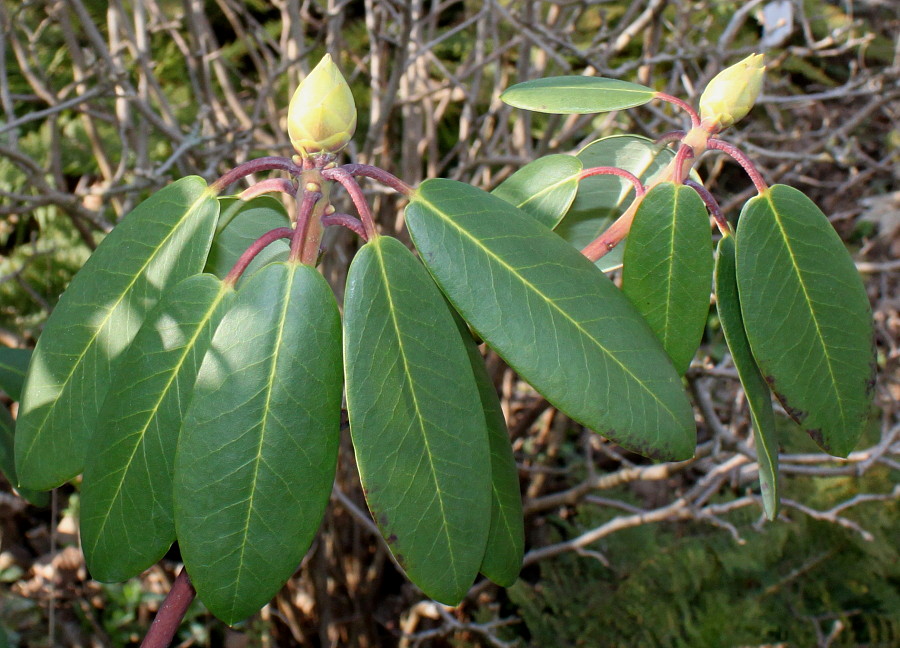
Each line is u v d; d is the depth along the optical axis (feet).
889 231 4.00
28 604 3.80
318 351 1.00
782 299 1.13
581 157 1.46
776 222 1.14
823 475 2.72
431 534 1.01
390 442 1.00
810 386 1.13
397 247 1.04
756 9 3.44
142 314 1.11
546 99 1.22
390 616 4.26
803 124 4.76
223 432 0.98
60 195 2.69
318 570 3.63
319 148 1.05
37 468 1.12
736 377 2.55
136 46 3.12
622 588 3.60
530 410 3.48
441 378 1.02
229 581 0.99
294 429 0.99
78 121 4.71
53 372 1.12
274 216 1.26
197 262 1.11
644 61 2.91
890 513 3.91
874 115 4.81
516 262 1.05
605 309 1.06
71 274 4.56
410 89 3.64
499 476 1.18
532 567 4.49
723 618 3.43
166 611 1.10
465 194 1.08
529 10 2.97
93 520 1.06
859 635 3.93
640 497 4.45
